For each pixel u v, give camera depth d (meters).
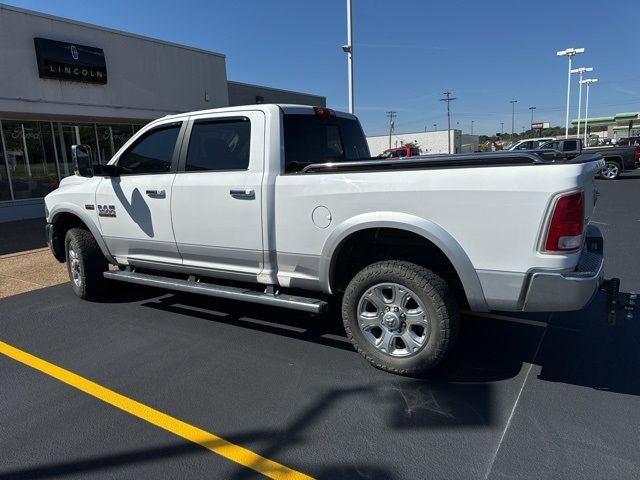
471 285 3.22
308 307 3.76
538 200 2.95
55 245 5.76
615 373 3.55
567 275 2.97
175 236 4.50
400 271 3.41
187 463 2.67
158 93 15.81
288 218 3.81
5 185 13.17
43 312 5.23
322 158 4.46
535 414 3.04
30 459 2.74
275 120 3.97
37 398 3.41
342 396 3.33
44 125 14.06
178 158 4.46
